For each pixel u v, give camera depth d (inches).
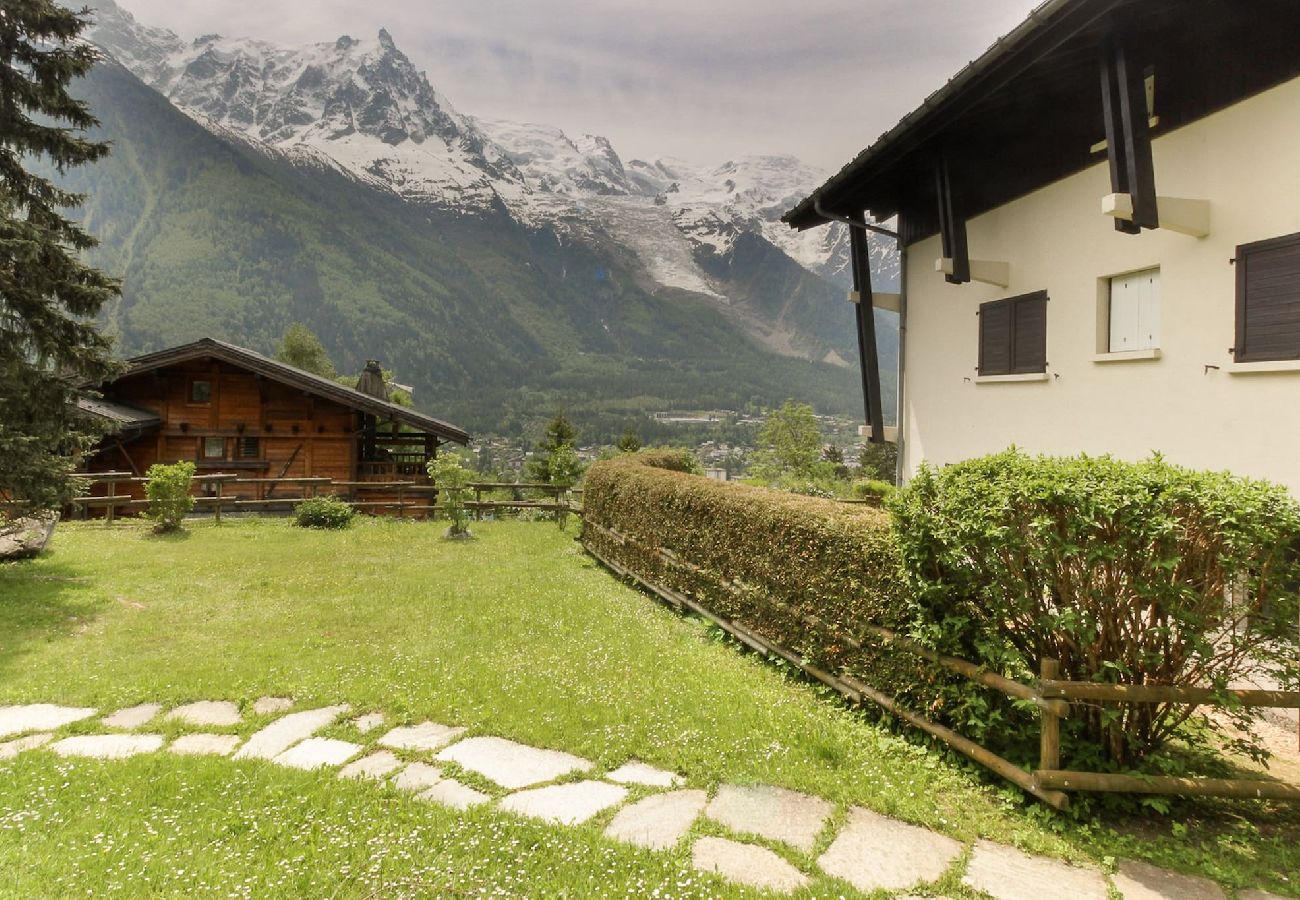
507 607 354.0
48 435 412.2
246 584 411.2
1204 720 165.5
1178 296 245.6
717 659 266.5
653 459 548.7
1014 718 163.5
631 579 416.5
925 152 366.9
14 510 415.2
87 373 441.4
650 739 191.8
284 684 242.7
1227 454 227.5
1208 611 140.3
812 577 230.7
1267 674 146.1
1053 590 153.9
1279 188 210.8
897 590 188.4
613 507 459.2
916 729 186.4
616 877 130.4
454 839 144.3
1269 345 213.9
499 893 125.1
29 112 448.8
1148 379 258.1
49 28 429.1
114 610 348.5
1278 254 211.2
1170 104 246.4
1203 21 233.6
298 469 894.4
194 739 205.6
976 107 316.2
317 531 646.5
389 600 371.9
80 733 209.8
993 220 350.0
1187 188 241.3
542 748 192.7
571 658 267.6
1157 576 140.6
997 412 346.6
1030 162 320.5
